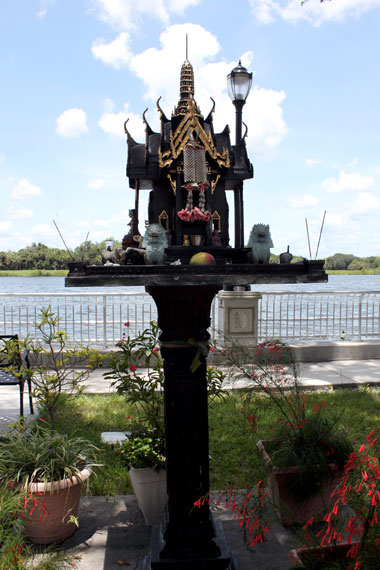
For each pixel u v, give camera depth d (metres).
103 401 6.44
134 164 3.58
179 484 2.82
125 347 4.02
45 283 20.67
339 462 3.44
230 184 4.26
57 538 3.32
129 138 3.65
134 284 2.39
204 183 3.02
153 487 3.50
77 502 3.41
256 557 3.20
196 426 2.82
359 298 9.07
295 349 8.44
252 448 4.89
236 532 3.47
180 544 2.79
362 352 8.72
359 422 5.57
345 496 2.54
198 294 2.71
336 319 9.09
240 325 7.90
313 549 2.58
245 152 3.99
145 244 2.62
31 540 3.30
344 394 6.74
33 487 3.15
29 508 3.16
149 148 3.64
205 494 2.83
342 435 3.72
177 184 3.28
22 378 5.00
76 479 3.30
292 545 3.31
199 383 2.82
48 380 4.61
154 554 2.82
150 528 3.54
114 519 3.67
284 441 3.67
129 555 3.21
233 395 6.45
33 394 4.55
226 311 7.86
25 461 3.37
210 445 5.03
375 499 2.32
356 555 2.34
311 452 3.42
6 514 2.96
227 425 5.59
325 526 3.26
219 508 3.80
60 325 8.11
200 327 2.80
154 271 2.42
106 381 7.22
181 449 2.81
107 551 3.25
